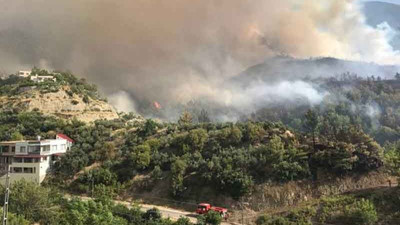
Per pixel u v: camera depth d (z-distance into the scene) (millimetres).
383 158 68000
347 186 64188
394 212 53906
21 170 79062
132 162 78312
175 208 67250
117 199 71250
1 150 81875
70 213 48969
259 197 64750
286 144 75625
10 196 51688
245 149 75938
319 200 60312
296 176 66750
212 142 80625
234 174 67625
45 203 52344
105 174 75375
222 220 60812
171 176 73188
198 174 72000
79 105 135750
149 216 55281
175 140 83312
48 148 82438
